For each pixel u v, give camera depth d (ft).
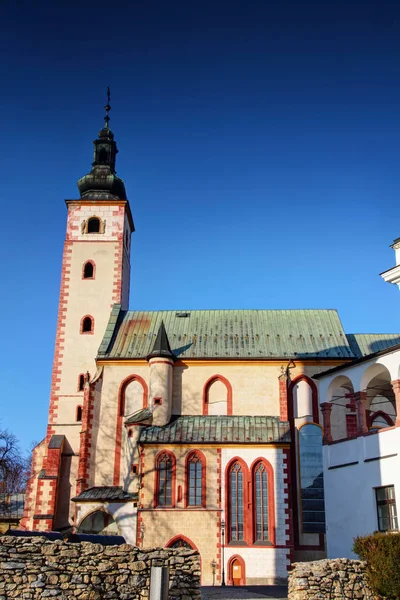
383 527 135.85
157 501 182.09
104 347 214.69
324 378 164.55
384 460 137.28
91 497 186.70
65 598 82.58
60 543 85.35
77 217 244.63
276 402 206.08
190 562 89.04
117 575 85.46
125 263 249.34
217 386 209.26
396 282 137.18
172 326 225.35
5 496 306.14
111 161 260.83
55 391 217.36
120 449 203.10
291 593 95.86
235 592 129.29
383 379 177.37
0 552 83.20
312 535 187.42
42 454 213.46
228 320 228.22
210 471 184.14
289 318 228.84
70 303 231.30
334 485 152.76
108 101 269.23
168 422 199.21
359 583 97.09
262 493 182.39
